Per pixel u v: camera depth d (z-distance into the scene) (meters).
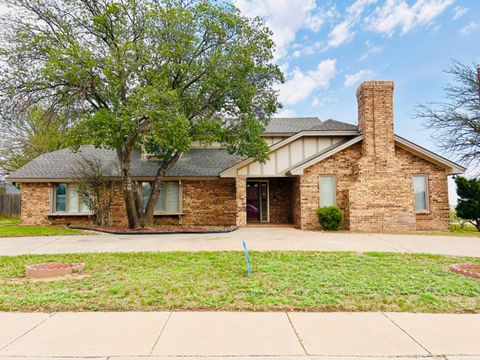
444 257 8.12
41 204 16.69
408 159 14.65
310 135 15.54
